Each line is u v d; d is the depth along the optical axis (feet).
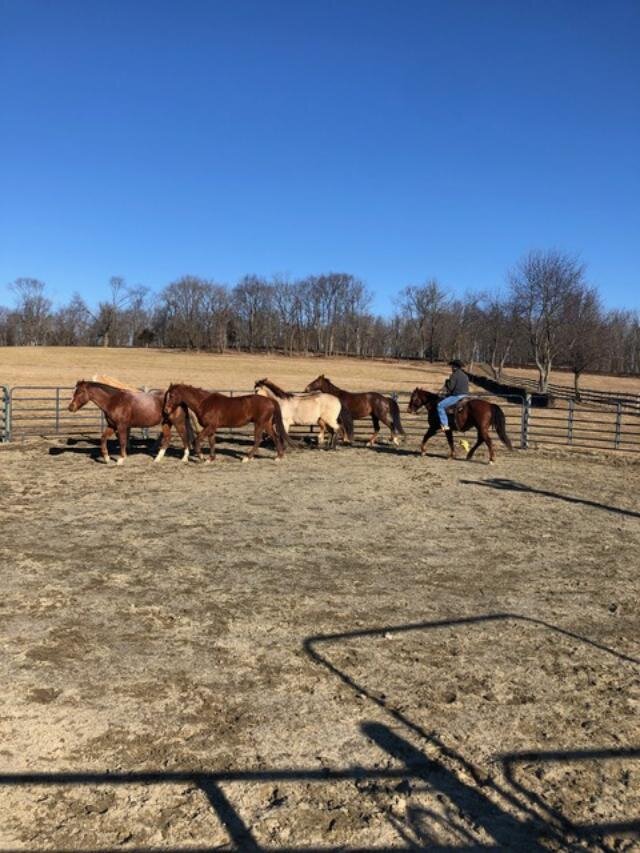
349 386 154.51
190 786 11.48
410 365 297.33
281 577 22.38
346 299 378.94
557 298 134.51
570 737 13.34
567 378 219.20
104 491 34.94
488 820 10.89
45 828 10.36
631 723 13.92
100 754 12.28
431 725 13.62
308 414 50.47
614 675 16.08
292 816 10.83
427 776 11.97
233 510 31.48
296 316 378.94
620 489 40.24
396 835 10.48
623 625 19.22
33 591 20.25
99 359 233.35
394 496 35.73
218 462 45.24
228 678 15.31
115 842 10.12
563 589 22.11
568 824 10.84
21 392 101.60
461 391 48.73
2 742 12.53
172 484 37.22
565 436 60.08
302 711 13.99
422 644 17.48
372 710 14.12
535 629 18.71
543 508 34.06
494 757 12.60
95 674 15.29
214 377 166.30
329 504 33.37
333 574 22.86
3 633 17.28
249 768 12.02
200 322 371.56
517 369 261.85
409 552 25.76
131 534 26.84
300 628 18.26
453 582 22.47
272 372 201.77
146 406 43.86
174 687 14.83
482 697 14.83
